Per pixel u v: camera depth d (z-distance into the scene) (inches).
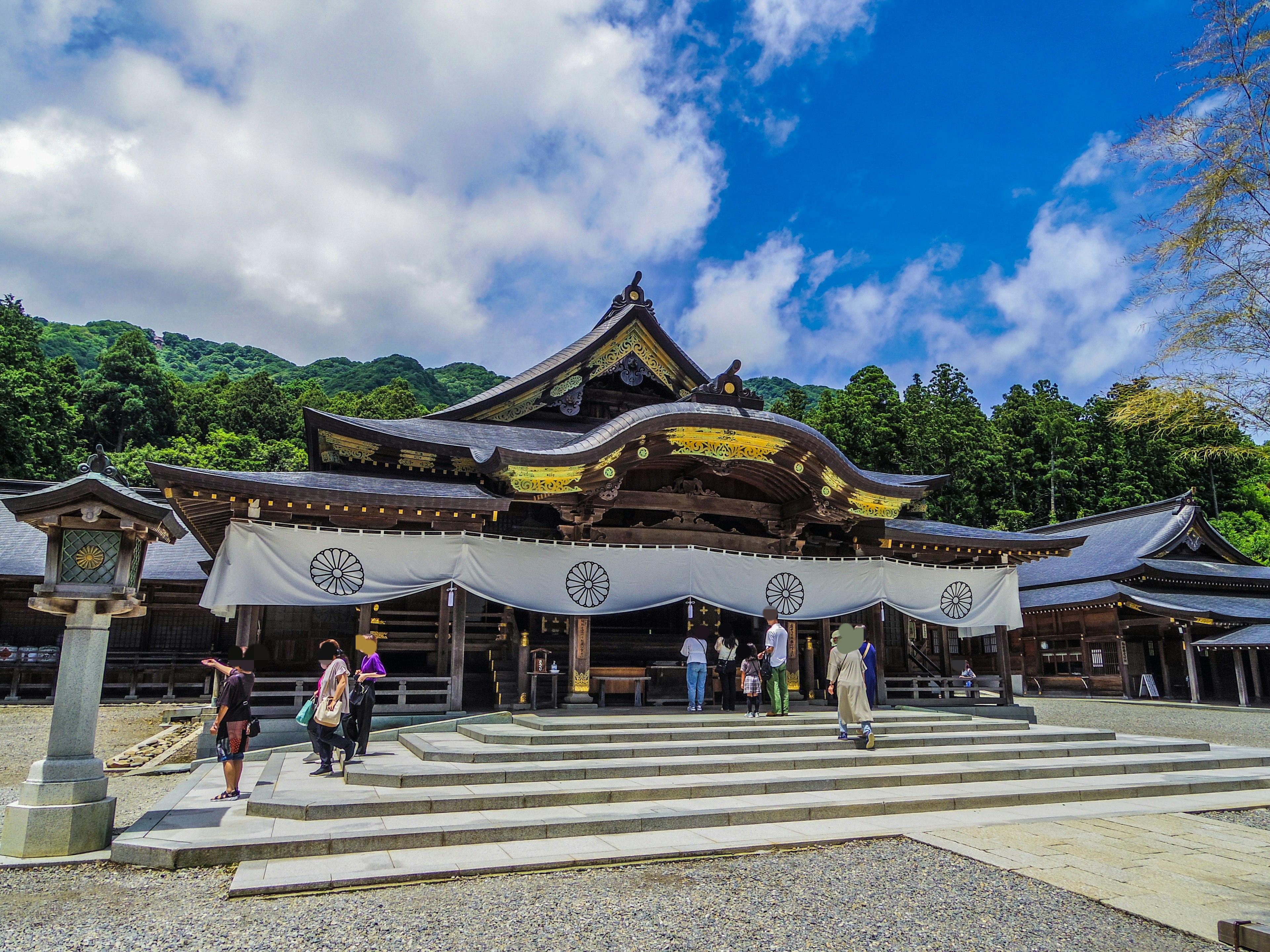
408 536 556.1
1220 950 206.8
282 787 362.0
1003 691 738.8
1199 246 277.9
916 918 227.0
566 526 639.8
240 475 537.6
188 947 197.9
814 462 647.8
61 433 1742.1
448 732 518.0
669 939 207.3
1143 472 2146.9
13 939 201.5
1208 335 278.8
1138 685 1217.4
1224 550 1423.5
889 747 482.3
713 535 701.9
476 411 832.9
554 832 303.1
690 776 404.8
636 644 732.7
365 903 230.7
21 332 1927.9
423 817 318.0
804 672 695.1
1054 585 1437.0
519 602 582.2
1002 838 317.7
